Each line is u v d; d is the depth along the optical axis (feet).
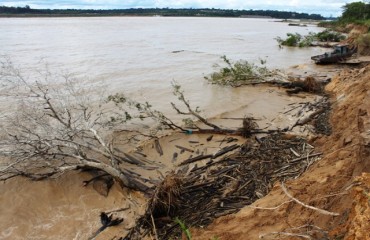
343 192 16.12
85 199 26.14
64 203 25.73
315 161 26.94
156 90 59.26
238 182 25.91
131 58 100.37
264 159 29.04
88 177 28.43
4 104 42.52
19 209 24.85
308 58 103.50
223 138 35.73
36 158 30.27
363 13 214.90
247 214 20.20
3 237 22.50
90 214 24.71
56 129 29.91
